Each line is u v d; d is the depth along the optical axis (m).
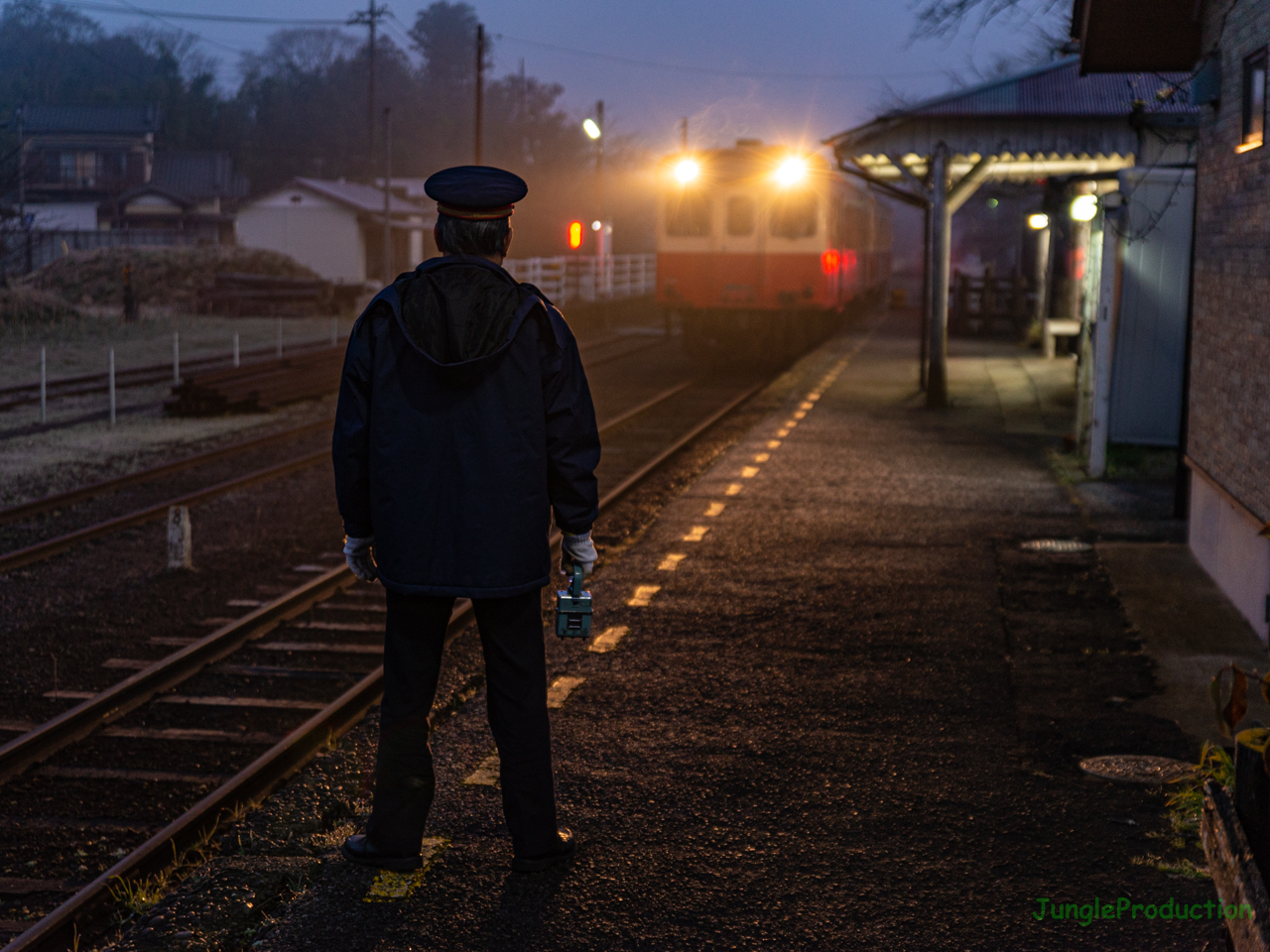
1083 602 7.18
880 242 37.19
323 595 8.31
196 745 5.83
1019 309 28.55
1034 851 3.75
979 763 4.55
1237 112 6.88
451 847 3.70
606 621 6.66
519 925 3.23
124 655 7.12
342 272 49.47
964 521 9.58
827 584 7.55
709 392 20.12
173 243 49.19
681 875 3.55
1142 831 3.91
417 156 77.38
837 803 4.12
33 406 17.67
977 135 16.22
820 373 21.09
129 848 4.79
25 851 4.76
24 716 6.18
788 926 3.25
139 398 18.88
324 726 5.69
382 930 3.19
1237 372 6.82
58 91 91.44
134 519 10.30
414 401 3.20
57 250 46.06
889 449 13.27
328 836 3.91
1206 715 5.16
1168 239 11.81
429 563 3.22
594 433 3.34
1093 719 5.09
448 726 4.88
